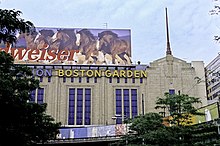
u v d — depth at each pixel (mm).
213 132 44188
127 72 119438
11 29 17781
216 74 17375
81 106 116000
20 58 118000
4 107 24406
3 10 17516
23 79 32656
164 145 42875
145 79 119312
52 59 119625
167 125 49438
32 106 32156
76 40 123188
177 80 119375
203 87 116125
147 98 117188
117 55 122625
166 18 129000
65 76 118062
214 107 54500
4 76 28844
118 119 115125
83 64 119812
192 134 43656
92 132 92000
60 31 123438
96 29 125062
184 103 43656
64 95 116500
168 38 125500
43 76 117188
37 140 39094
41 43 121062
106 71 119000
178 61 121375
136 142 48000
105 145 92000
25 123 31547
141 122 47906
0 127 25266
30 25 18641
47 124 41500
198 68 121250
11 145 27719
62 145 91438
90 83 118188
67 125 112938
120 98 117438
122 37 124875
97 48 122875
